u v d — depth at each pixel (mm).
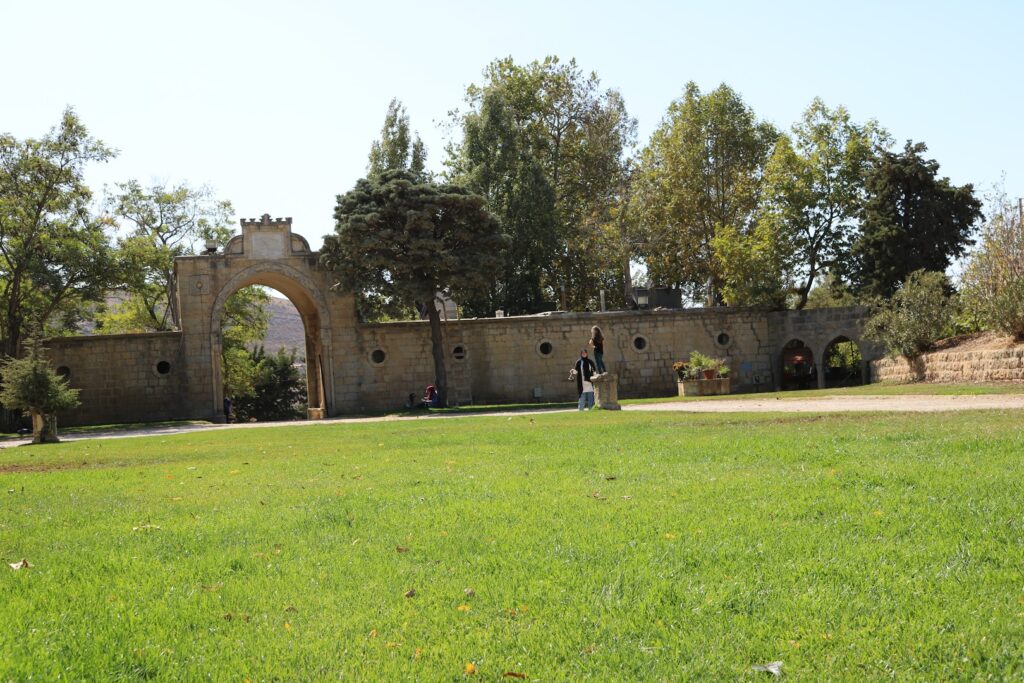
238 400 83875
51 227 44438
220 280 46062
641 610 5617
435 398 46281
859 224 55781
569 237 61000
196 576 6938
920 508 8047
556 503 9305
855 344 54125
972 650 4797
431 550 7426
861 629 5156
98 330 67812
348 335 47469
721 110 62250
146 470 15695
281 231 46969
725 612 5539
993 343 33031
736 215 61031
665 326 50969
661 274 63750
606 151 62219
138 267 46750
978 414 17188
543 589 6148
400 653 5160
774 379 51844
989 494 8508
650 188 60656
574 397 49562
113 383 44719
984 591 5680
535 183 58188
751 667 4773
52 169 43531
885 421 16953
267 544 7992
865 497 8727
